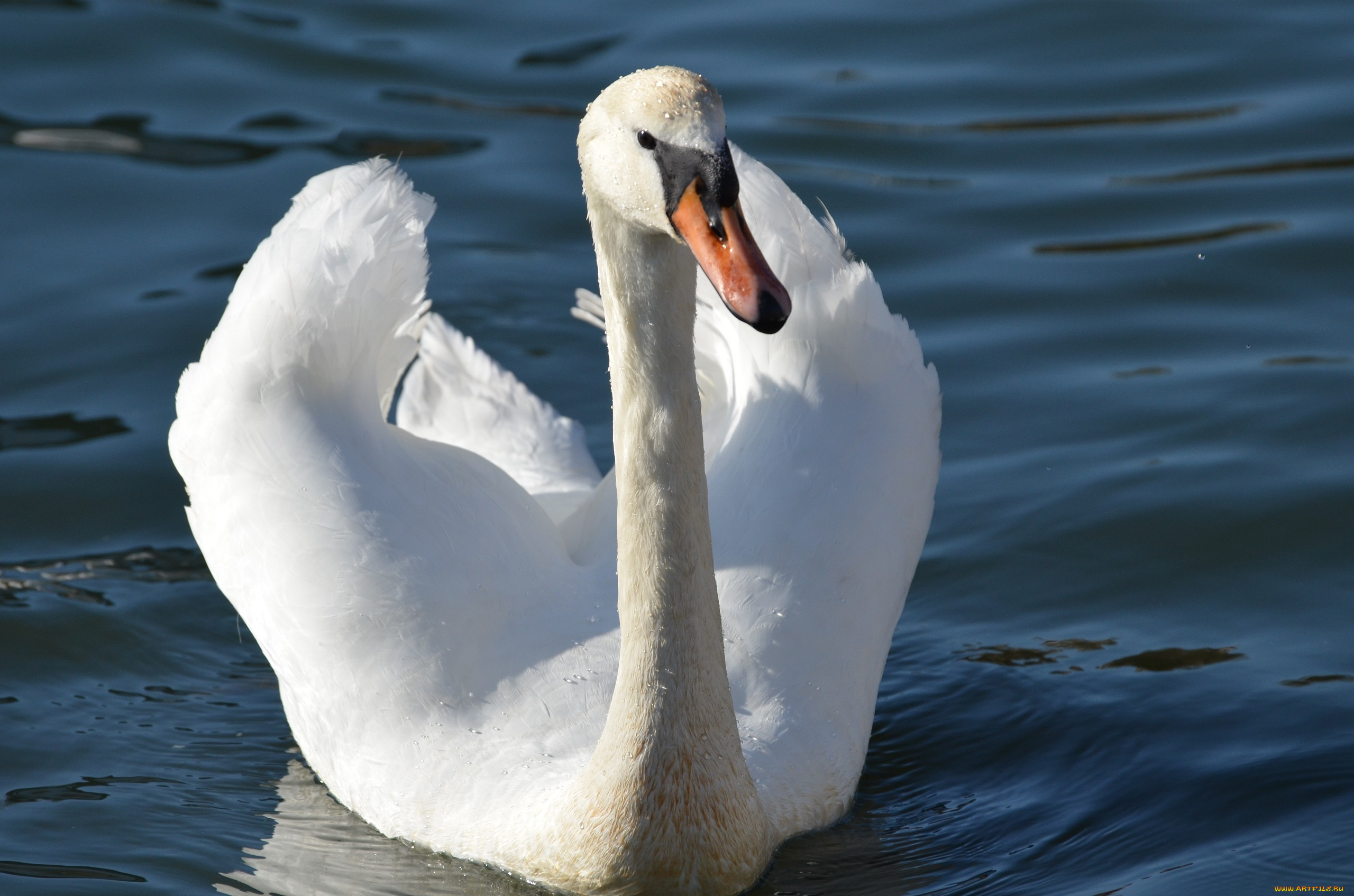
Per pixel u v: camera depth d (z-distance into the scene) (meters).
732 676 10.60
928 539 14.21
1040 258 18.19
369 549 10.88
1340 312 16.89
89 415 15.73
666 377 8.77
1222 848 10.07
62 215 18.95
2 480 14.80
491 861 10.14
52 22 22.88
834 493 11.32
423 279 11.73
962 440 15.44
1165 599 13.23
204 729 11.99
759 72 21.83
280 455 11.09
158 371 16.34
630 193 8.19
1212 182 19.31
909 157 20.08
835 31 22.91
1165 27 22.55
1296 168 19.42
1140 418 15.46
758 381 11.84
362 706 10.67
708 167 7.95
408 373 15.20
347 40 23.02
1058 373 16.30
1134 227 18.64
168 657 12.88
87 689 12.41
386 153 20.31
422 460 11.52
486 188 19.83
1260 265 17.72
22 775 11.24
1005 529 14.21
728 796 9.52
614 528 11.81
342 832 10.68
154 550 14.16
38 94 21.42
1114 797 10.79
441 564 10.93
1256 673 12.19
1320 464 14.48
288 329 11.23
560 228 19.23
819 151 20.17
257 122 21.03
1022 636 12.98
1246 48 21.95
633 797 9.45
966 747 11.62
